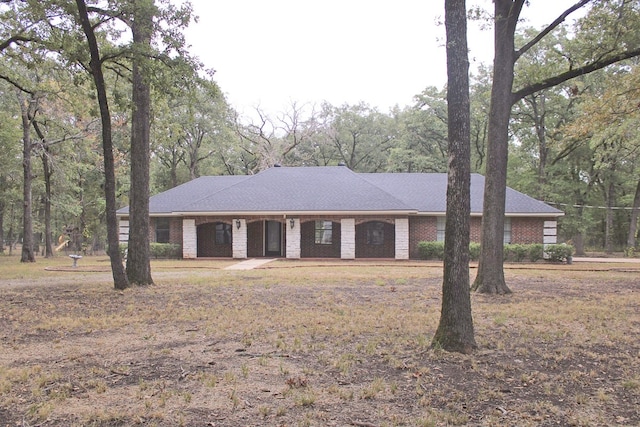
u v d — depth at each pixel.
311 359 6.31
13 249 49.31
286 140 49.44
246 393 5.07
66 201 33.81
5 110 27.11
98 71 12.65
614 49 13.48
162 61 12.82
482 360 6.20
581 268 20.55
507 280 15.49
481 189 27.47
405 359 6.27
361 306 10.20
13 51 16.08
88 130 29.33
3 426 4.29
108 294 12.23
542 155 35.03
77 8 12.18
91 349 6.86
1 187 34.84
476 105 36.22
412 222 26.42
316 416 4.48
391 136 48.25
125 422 4.36
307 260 25.16
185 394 5.02
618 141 26.81
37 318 9.13
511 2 12.59
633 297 11.55
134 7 11.87
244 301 10.92
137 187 14.20
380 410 4.63
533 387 5.30
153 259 26.28
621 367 6.02
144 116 14.23
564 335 7.62
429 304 10.46
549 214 25.06
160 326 8.39
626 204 40.22
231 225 27.33
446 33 6.74
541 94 34.00
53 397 4.95
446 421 4.39
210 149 45.09
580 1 12.27
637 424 4.37
